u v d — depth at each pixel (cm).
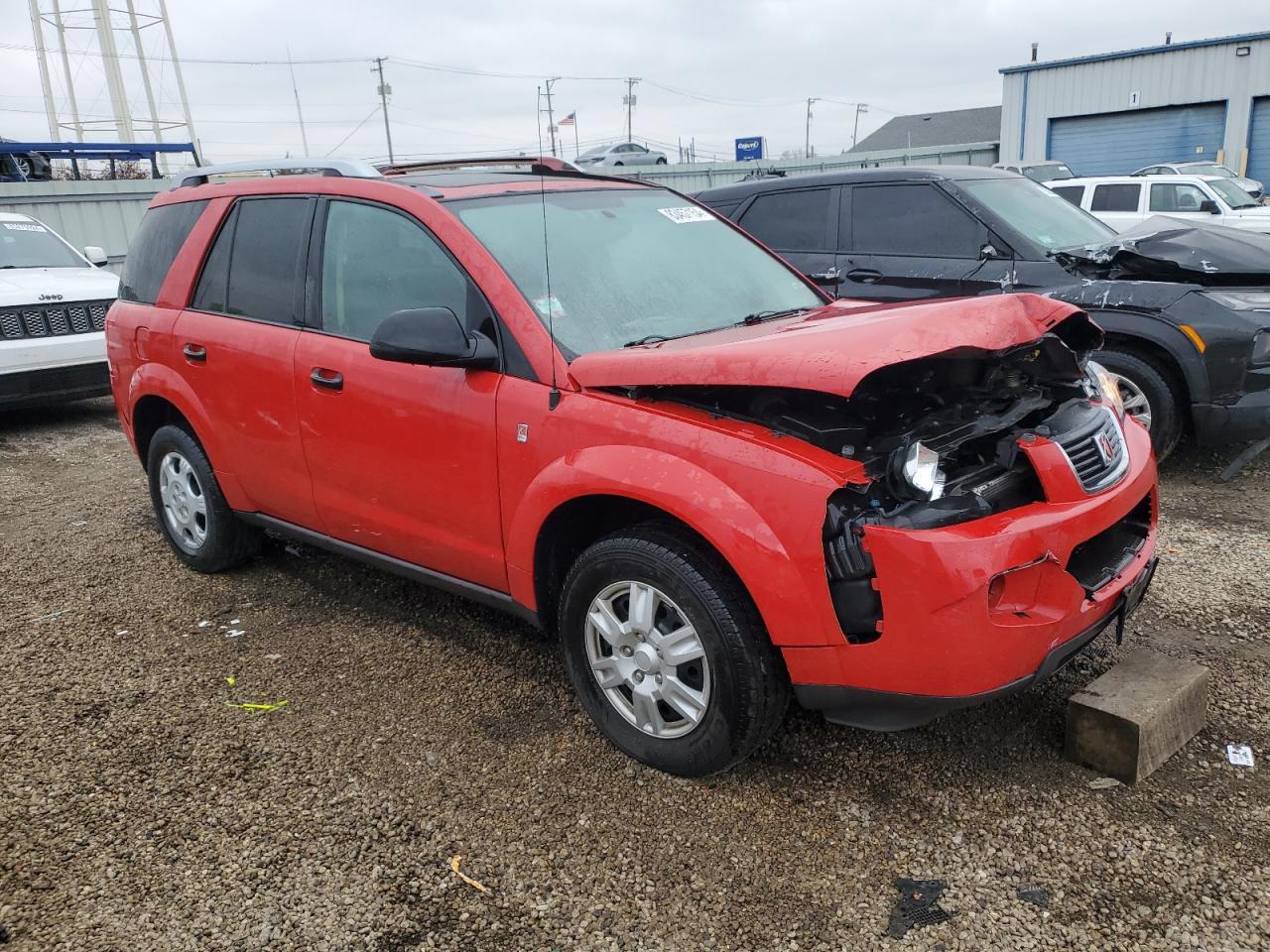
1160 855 253
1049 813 272
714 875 255
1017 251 611
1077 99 2894
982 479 271
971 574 239
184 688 361
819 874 253
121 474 673
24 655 391
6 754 319
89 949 235
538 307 312
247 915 245
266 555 491
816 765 300
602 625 298
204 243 425
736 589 267
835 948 229
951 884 248
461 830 275
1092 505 267
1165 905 237
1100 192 1402
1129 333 552
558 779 297
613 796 288
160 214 464
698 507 259
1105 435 297
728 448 261
